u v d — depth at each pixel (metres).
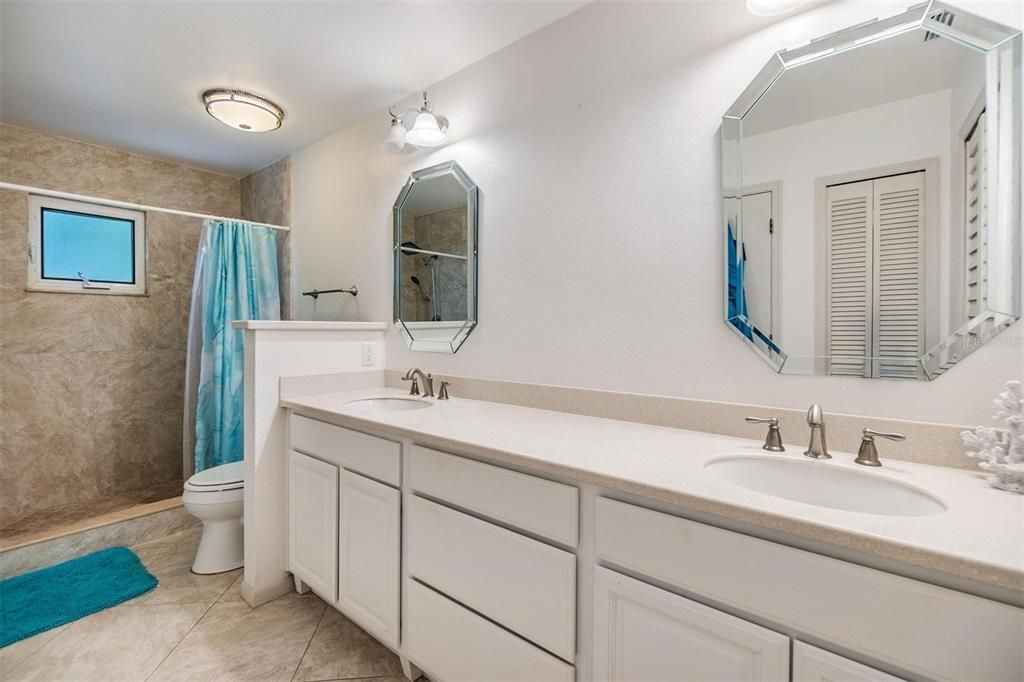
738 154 1.30
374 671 1.50
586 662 1.03
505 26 1.72
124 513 2.47
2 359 2.48
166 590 1.96
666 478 0.94
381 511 1.47
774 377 1.26
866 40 1.13
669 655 0.89
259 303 2.79
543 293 1.72
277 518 1.93
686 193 1.40
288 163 3.00
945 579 0.66
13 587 1.94
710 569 0.85
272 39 1.81
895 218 1.10
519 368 1.80
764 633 0.79
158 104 2.32
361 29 1.74
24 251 2.54
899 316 1.09
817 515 0.76
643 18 1.48
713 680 0.84
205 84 2.13
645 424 1.45
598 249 1.58
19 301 2.53
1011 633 0.61
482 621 1.20
